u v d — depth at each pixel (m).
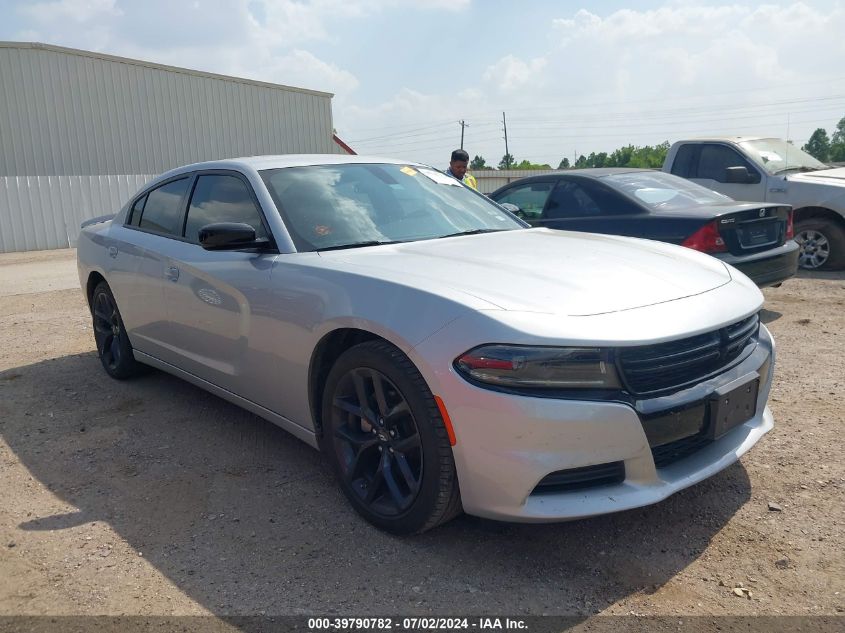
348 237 3.50
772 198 8.95
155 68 23.53
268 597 2.53
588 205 6.57
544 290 2.71
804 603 2.42
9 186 17.48
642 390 2.54
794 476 3.32
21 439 4.09
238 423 4.25
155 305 4.29
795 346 5.53
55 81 21.47
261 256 3.44
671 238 5.83
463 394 2.49
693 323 2.64
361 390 2.94
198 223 4.06
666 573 2.62
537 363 2.41
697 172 9.67
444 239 3.62
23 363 5.73
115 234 4.88
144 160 23.48
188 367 4.15
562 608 2.43
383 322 2.72
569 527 2.96
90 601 2.53
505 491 2.48
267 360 3.39
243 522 3.07
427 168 4.52
